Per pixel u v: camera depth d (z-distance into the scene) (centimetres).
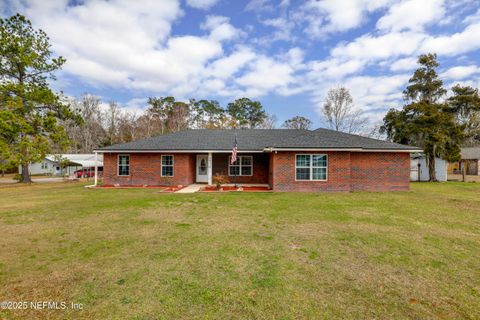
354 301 302
